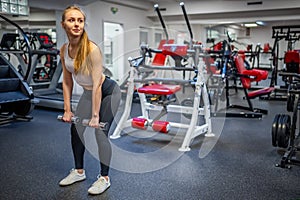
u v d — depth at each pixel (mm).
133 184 2477
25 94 4586
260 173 2715
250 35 13109
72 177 2455
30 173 2672
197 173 2715
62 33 6777
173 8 9664
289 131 3248
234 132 4141
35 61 6305
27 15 5828
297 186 2447
